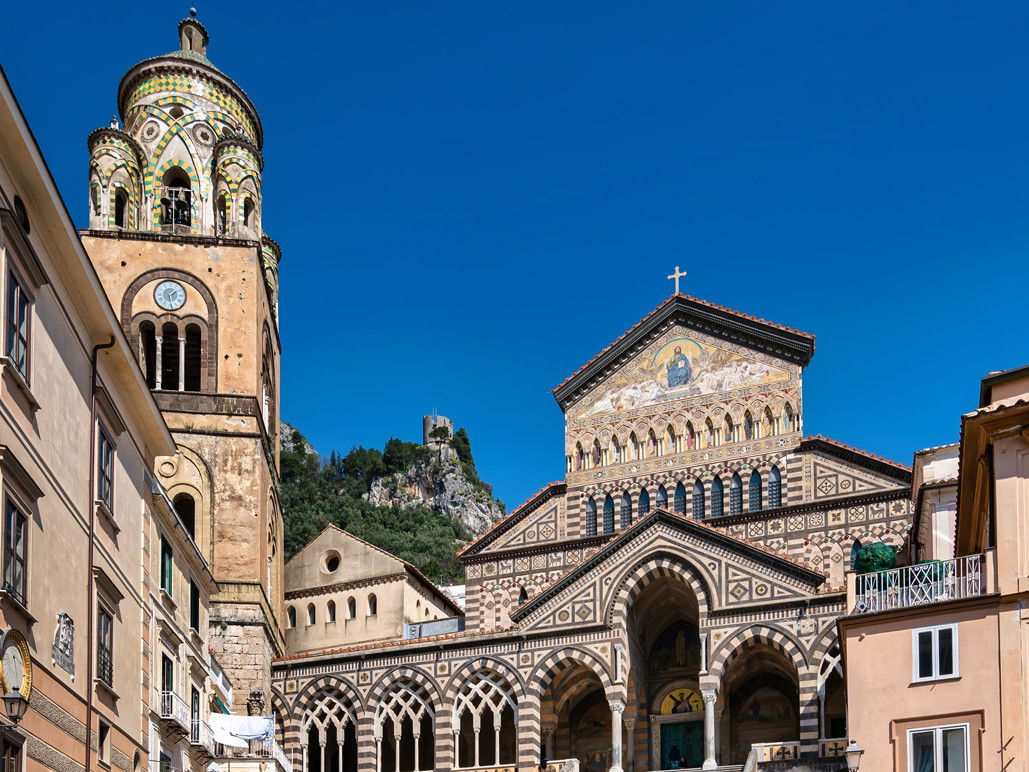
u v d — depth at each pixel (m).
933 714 37.12
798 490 68.25
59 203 31.84
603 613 64.38
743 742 65.81
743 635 61.12
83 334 35.47
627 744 65.88
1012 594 36.53
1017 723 35.53
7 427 29.03
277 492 72.75
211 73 75.38
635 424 73.81
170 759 44.53
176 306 67.50
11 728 27.84
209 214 71.69
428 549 156.12
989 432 37.53
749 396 71.19
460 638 66.75
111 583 36.50
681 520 63.94
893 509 65.75
